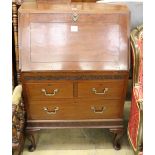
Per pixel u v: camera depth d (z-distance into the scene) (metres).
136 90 2.07
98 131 2.74
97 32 2.12
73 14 2.10
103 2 2.57
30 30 2.10
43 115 2.30
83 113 2.30
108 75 2.11
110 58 2.10
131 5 2.60
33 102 2.22
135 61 2.12
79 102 2.24
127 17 2.13
